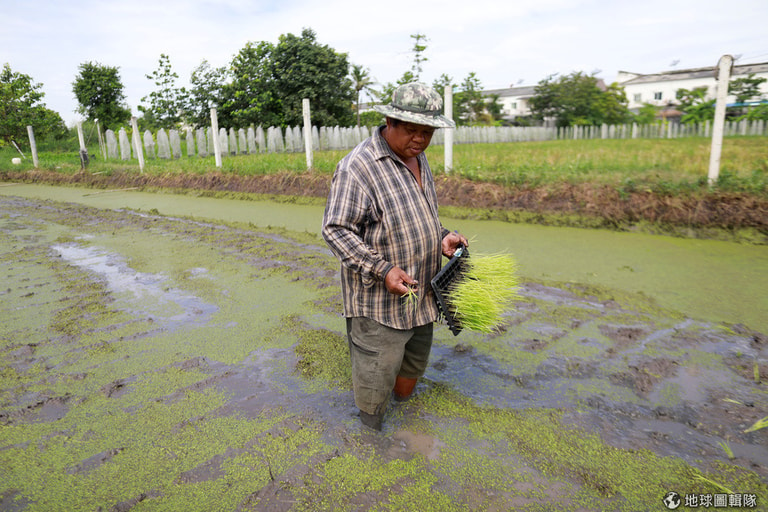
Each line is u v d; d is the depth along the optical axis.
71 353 3.31
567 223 6.54
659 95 41.44
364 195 2.03
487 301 2.31
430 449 2.31
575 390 2.75
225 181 11.43
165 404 2.70
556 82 32.31
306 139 10.47
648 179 6.65
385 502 2.00
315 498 2.03
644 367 2.95
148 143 18.33
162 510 1.98
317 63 26.06
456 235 2.43
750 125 23.12
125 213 9.22
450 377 2.93
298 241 6.45
